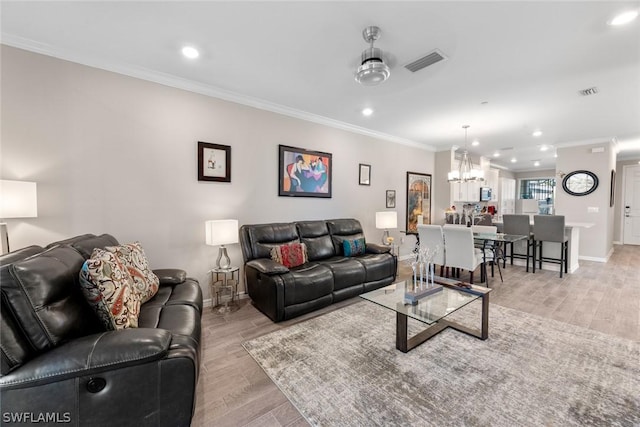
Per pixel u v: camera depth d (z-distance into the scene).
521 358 2.08
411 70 2.65
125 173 2.67
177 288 2.30
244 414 1.57
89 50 2.36
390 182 5.35
